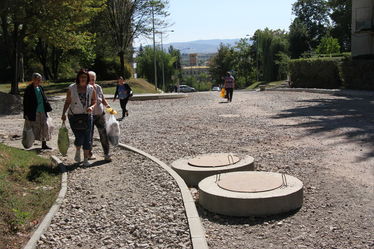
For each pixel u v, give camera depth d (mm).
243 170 7844
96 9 29922
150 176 7859
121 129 15039
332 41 54438
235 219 5863
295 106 20938
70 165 9031
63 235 5359
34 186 7230
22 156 8789
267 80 77000
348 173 7863
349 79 31234
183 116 18500
